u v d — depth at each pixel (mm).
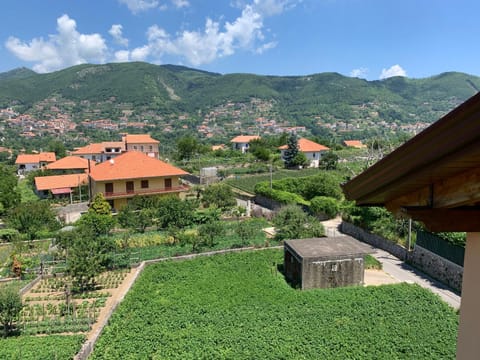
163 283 21609
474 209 2697
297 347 14148
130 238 29938
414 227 26875
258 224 35906
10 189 42719
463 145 2049
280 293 19797
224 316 17031
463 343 2965
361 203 3721
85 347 14016
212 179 60938
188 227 34719
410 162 2496
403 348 14055
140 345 14445
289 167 72250
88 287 21516
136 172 41438
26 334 16250
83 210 46469
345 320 16578
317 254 20797
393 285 20797
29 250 28953
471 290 2875
